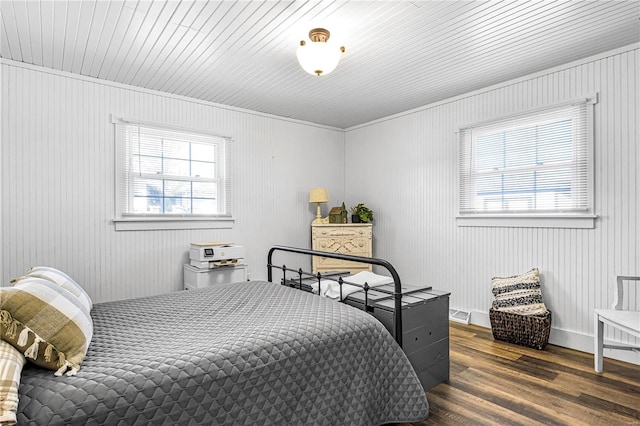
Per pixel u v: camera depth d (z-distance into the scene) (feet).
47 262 9.27
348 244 13.99
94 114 10.01
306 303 6.74
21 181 8.93
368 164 15.01
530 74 9.97
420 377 6.86
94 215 9.99
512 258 10.44
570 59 9.06
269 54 8.65
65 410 3.37
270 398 4.57
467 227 11.57
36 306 4.06
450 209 12.02
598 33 7.72
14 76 8.84
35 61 8.96
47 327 4.01
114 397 3.61
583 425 5.82
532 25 7.33
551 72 9.55
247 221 13.08
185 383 4.01
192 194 11.96
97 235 10.03
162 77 10.09
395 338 6.36
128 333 5.22
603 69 8.68
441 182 12.30
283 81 10.45
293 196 14.40
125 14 6.87
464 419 6.01
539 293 9.50
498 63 9.28
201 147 12.16
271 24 7.26
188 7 6.64
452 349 9.17
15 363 3.50
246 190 13.08
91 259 9.94
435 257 12.50
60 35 7.68
